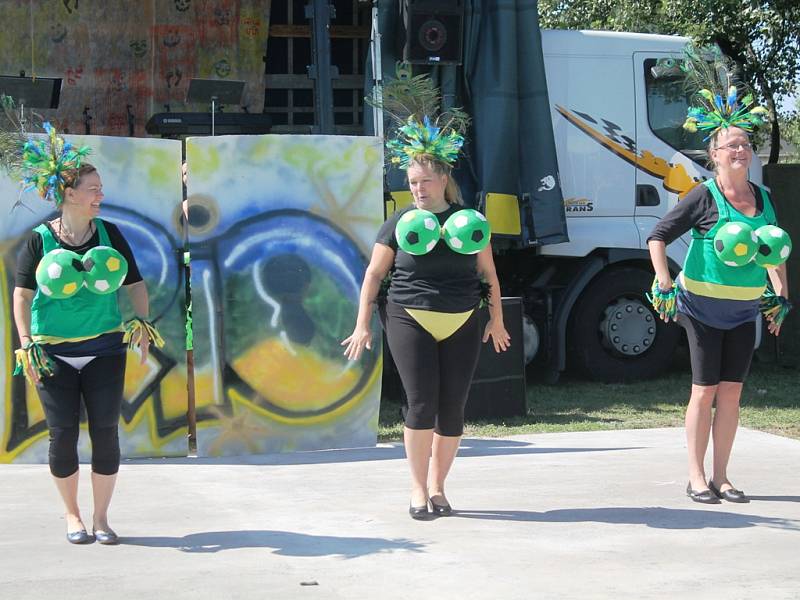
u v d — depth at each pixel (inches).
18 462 637.9
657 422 808.3
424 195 485.7
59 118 1079.6
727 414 533.6
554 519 498.0
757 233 498.9
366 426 690.8
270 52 1131.3
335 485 577.0
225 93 1035.9
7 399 635.5
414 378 487.2
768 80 1365.7
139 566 426.9
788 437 743.1
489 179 904.3
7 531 483.5
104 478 459.5
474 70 910.4
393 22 903.7
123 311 647.1
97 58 1079.0
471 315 488.7
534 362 1011.3
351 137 682.8
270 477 599.8
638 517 501.7
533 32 911.7
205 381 661.9
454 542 458.6
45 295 437.4
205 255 661.3
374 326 689.0
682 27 1323.8
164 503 536.7
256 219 668.7
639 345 1019.3
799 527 484.4
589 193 974.4
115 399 451.5
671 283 516.4
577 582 402.3
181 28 1090.1
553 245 959.0
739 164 503.8
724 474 542.6
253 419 668.7
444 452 504.1
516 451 681.0
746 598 385.1
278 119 1126.4
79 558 438.9
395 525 488.4
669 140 995.3
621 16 1385.3
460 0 878.4
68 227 454.3
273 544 457.7
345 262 682.8
